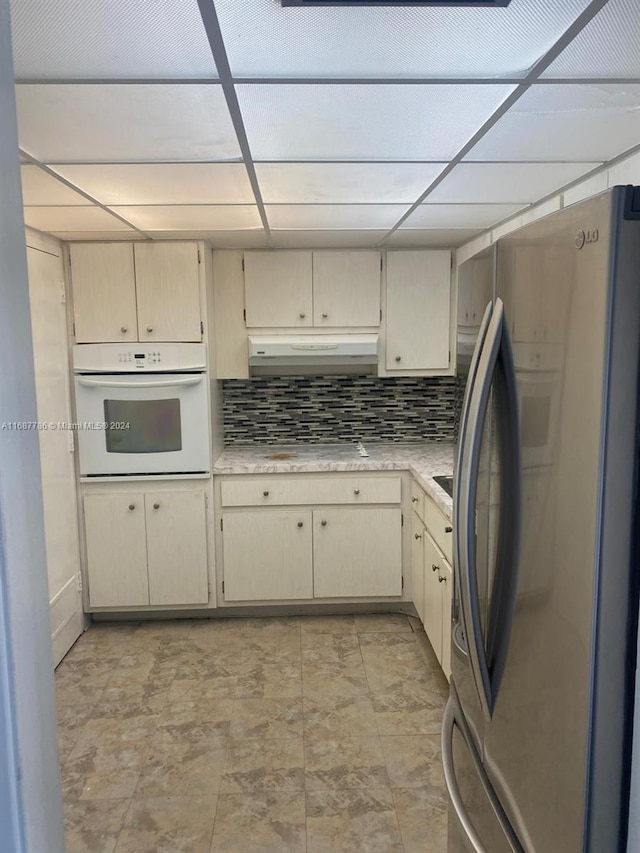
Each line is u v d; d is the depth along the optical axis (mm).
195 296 3238
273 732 2438
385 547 3424
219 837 1920
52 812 812
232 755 2305
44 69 1263
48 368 2980
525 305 1031
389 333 3559
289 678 2842
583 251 843
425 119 1565
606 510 817
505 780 1122
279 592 3451
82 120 1540
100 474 3314
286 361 3479
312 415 3910
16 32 1109
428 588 2914
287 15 1053
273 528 3398
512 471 1078
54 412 3043
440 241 3350
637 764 852
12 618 713
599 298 806
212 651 3121
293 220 2768
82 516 3336
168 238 3178
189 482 3355
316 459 3479
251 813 2016
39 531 783
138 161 1871
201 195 2299
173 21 1078
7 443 704
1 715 707
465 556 1146
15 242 729
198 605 3447
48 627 808
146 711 2600
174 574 3395
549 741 954
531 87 1381
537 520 983
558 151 1834
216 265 3455
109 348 3238
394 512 3398
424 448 3791
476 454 1117
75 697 2717
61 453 3127
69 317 3225
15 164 731
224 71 1283
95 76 1299
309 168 1975
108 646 3199
